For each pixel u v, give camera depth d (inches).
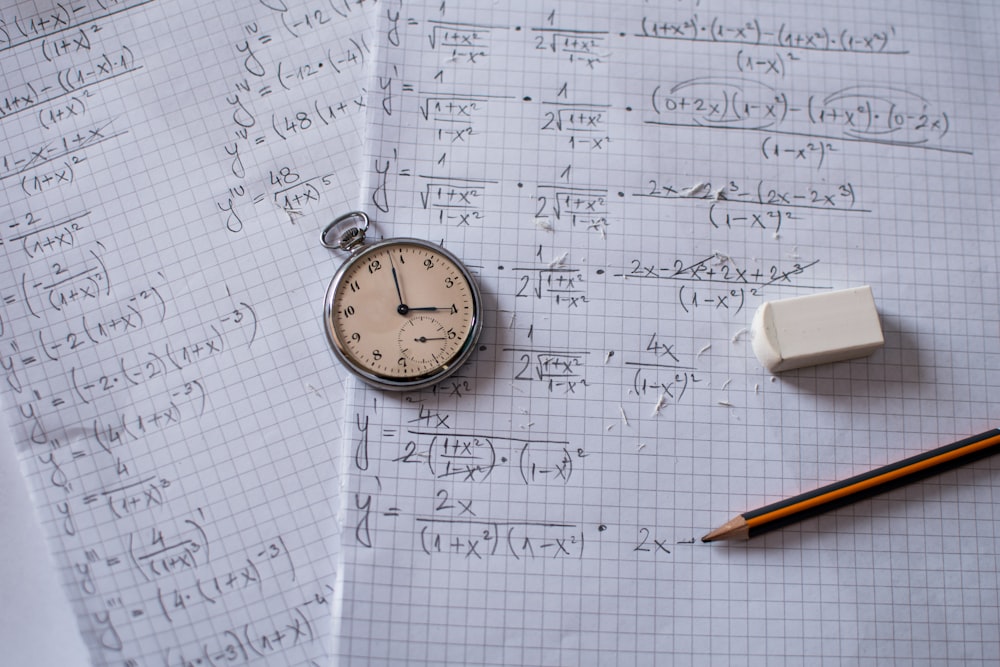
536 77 16.8
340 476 15.8
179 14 16.9
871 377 16.3
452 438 15.8
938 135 17.0
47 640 15.5
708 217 16.6
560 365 16.1
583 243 16.4
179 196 16.4
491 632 15.5
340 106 16.8
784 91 17.0
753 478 15.9
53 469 15.7
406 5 16.8
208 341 16.1
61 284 16.2
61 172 16.5
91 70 16.8
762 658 15.6
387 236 16.3
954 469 16.1
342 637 15.3
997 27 17.3
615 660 15.5
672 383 16.1
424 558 15.5
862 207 16.7
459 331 15.8
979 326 16.5
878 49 17.2
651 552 15.7
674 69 17.0
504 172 16.5
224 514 15.7
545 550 15.6
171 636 15.4
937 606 15.8
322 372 16.0
